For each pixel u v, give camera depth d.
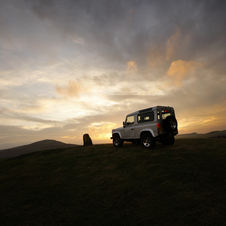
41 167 8.52
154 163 6.51
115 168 6.75
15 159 12.48
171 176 5.17
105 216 3.64
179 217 3.25
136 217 3.45
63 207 4.31
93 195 4.75
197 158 6.27
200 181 4.61
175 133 8.30
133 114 9.43
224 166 5.23
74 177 6.50
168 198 4.02
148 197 4.21
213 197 3.79
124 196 4.42
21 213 4.21
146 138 8.52
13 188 6.16
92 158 8.88
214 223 2.96
